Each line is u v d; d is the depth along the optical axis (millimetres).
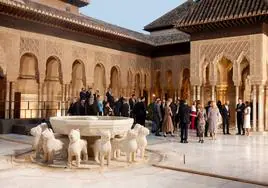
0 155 8070
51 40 15438
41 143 7746
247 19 14883
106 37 18094
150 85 21734
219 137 13133
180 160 7754
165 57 21172
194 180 5859
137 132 7488
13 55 13789
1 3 12375
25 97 16953
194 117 16078
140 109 13078
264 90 15609
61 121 7473
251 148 10000
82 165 6852
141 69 21000
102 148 6742
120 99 14203
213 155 8617
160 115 13500
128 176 6062
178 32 21891
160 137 12828
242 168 6902
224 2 16406
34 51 14664
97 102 13023
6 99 13625
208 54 16750
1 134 12516
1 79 13844
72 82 18797
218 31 16422
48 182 5570
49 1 19734
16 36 13898
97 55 17922
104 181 5680
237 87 15766
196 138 12648
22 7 13070
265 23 15141
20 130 12609
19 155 8062
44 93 17688
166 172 6477
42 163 7070
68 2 21328
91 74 17562
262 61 14930
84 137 7652
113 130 7445
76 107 13148
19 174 6121
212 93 16625
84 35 17125
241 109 14078
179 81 20375
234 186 5484
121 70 19422
